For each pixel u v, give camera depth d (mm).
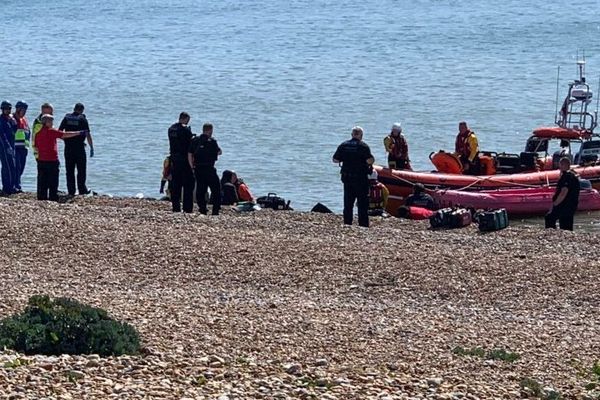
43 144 41250
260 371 18094
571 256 32000
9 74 120812
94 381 16656
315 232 35094
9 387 16078
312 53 141125
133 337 19953
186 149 39781
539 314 26344
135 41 168375
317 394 16734
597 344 23062
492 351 21672
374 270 29609
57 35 184625
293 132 77375
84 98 98688
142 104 93812
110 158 66625
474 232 38219
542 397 17984
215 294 27047
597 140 52375
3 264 29500
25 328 19406
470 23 189875
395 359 20656
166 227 34438
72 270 29141
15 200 39562
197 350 20234
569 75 111812
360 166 38281
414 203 44781
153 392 16156
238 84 108562
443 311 26297
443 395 17234
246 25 197625
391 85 105438
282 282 28609
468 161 48469
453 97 95750
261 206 44125
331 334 22766
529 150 53156
